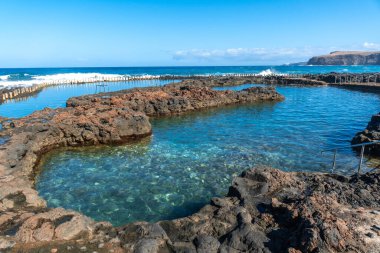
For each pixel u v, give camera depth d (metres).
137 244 9.04
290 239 8.97
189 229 10.16
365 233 9.03
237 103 47.41
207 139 25.75
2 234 9.24
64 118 26.27
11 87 64.19
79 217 10.12
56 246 8.74
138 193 15.61
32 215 10.41
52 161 20.84
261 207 11.40
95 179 17.47
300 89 66.81
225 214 10.82
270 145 23.75
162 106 37.66
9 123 24.84
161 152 22.27
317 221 9.14
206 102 43.12
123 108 29.36
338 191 12.20
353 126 30.50
